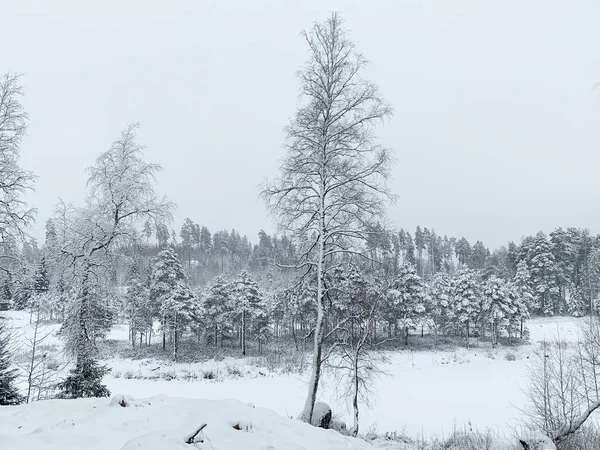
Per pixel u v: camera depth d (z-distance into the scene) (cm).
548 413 1199
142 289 4206
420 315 4722
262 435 633
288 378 2853
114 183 1767
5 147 1608
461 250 10631
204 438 550
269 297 5016
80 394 1425
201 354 4053
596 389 1198
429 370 3288
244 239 13662
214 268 10338
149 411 702
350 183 1316
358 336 1507
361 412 1897
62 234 1720
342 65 1316
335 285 1387
